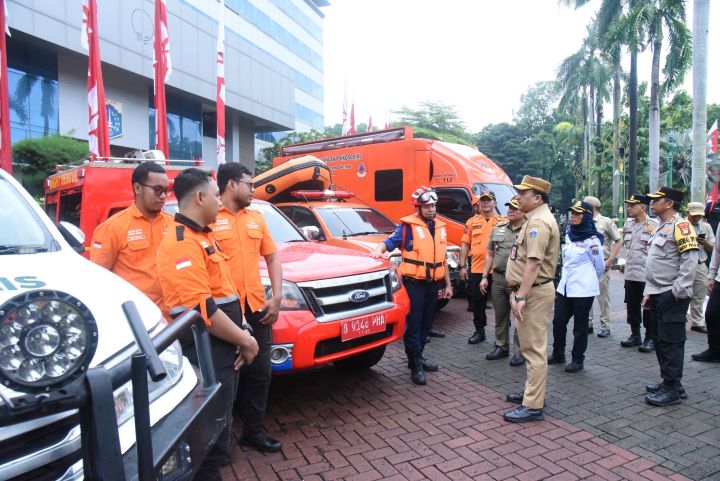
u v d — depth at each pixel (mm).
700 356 5625
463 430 3879
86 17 9773
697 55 12484
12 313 1357
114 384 1592
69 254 2580
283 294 3820
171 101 25656
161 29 11289
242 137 31625
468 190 8656
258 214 3504
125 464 1680
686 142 32719
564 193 57812
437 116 40062
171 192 5953
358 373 5184
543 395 4047
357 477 3215
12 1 17062
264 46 39531
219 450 2695
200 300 2594
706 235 6992
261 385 3469
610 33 19406
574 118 42719
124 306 1715
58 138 17625
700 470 3285
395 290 4633
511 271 4238
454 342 6422
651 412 4211
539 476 3219
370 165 9953
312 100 49500
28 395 1389
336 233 7312
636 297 6141
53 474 1578
